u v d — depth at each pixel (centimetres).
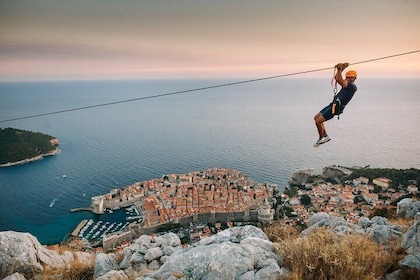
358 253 735
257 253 698
